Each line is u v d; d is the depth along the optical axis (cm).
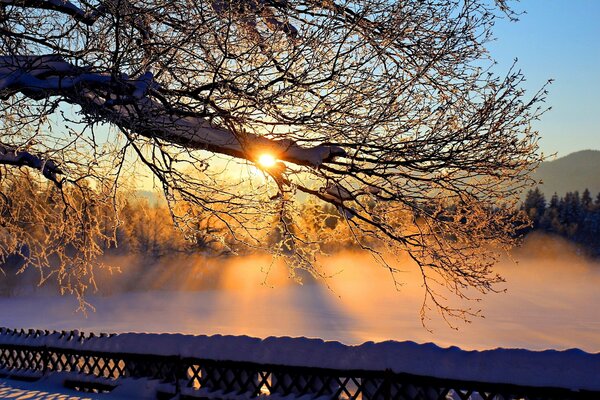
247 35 991
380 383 898
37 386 1270
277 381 984
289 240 1109
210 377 1055
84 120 877
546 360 794
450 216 1056
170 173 947
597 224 16712
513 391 799
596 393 756
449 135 966
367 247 1127
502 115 959
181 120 950
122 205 1224
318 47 941
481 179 1020
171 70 934
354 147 982
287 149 955
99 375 1220
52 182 1293
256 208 1029
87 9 995
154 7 965
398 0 1003
